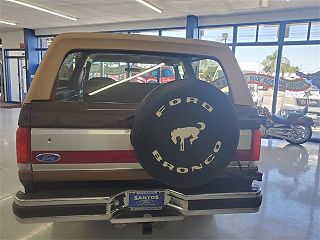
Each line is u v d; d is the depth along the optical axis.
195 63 2.10
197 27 7.64
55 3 6.45
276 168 3.84
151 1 6.09
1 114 8.30
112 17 7.95
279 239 2.06
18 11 7.33
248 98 1.70
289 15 6.33
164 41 1.63
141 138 1.33
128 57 2.07
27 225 2.14
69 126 1.42
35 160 1.41
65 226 2.13
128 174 1.51
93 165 1.46
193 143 1.37
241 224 2.26
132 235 2.02
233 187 1.61
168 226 2.17
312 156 4.57
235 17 7.10
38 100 1.45
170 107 1.33
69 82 1.80
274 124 5.61
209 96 1.35
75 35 1.53
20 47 10.85
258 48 6.88
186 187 1.42
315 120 6.24
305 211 2.53
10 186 2.87
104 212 1.43
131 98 2.19
